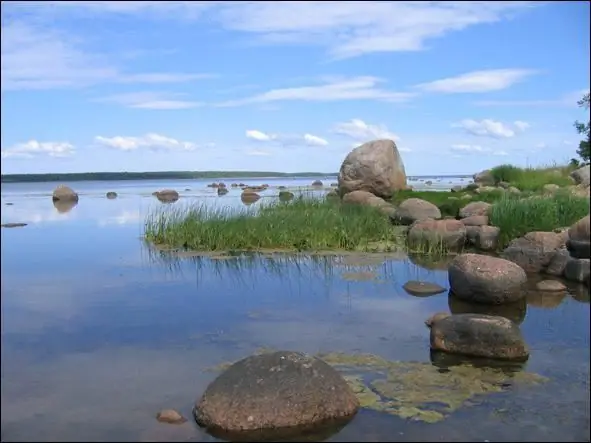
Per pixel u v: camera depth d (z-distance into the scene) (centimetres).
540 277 1058
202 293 959
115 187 5928
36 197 3884
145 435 463
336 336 716
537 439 451
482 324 642
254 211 1802
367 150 2334
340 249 1378
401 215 1745
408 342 690
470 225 1441
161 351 662
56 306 870
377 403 517
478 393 538
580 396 529
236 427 470
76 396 538
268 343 691
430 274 1097
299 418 477
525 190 2014
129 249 1457
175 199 3325
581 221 1086
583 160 2308
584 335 719
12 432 467
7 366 614
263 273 1125
